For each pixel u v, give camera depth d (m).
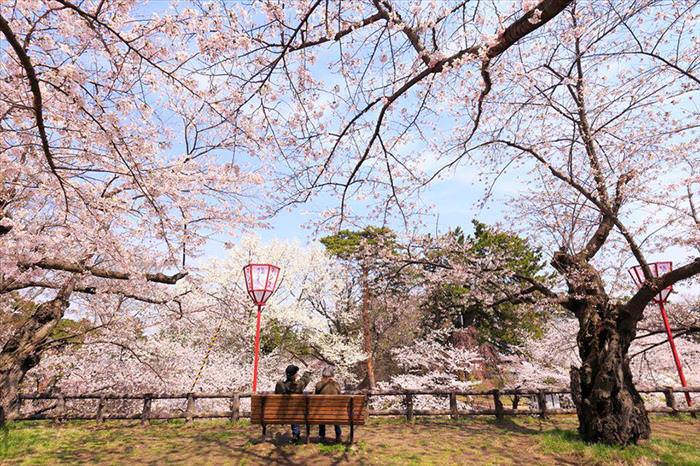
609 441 6.57
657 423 8.66
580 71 8.22
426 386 13.83
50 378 11.42
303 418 6.57
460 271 9.51
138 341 11.61
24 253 6.57
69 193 5.89
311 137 5.67
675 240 8.85
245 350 16.98
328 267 20.44
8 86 4.50
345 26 5.04
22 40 4.83
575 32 7.05
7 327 10.67
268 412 6.64
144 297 9.52
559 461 6.16
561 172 8.49
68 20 4.61
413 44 5.12
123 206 6.30
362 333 19.92
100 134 5.03
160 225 6.46
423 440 7.27
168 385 11.19
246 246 19.64
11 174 6.11
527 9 4.38
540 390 9.27
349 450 6.52
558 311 10.58
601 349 7.16
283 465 5.89
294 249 20.53
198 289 9.77
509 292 9.44
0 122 4.98
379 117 5.05
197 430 8.11
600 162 8.66
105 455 6.40
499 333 19.14
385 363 19.36
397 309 14.61
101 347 10.99
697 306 11.88
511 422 8.81
